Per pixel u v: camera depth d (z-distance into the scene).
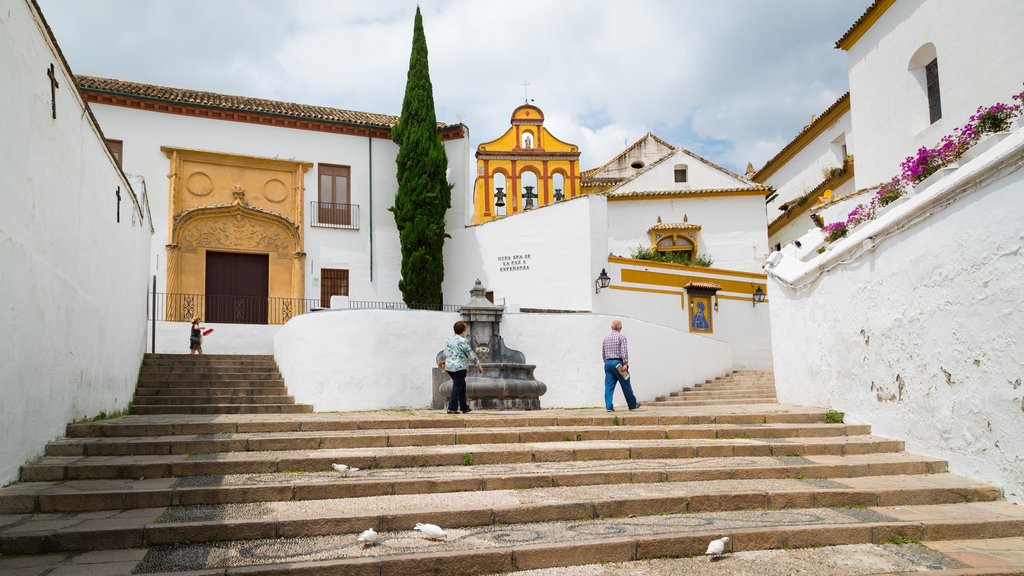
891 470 7.70
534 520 5.96
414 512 5.71
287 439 7.93
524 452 7.87
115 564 4.73
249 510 5.86
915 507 6.64
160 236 23.12
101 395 10.02
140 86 24.55
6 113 6.18
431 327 14.47
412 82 24.94
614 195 27.75
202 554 4.97
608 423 9.64
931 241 8.07
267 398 14.03
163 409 12.62
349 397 13.79
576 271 21.00
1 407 6.11
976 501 6.90
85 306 8.99
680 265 22.77
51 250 7.50
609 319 15.88
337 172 25.78
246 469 6.98
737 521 6.02
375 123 26.11
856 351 9.64
